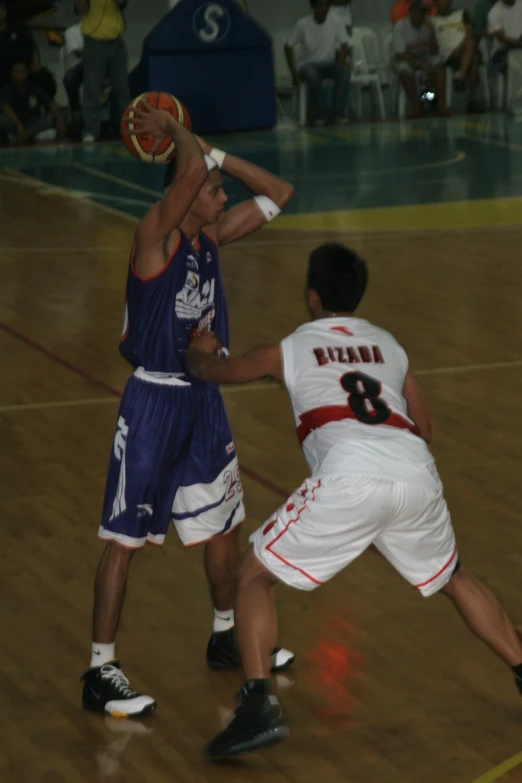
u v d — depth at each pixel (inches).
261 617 231.0
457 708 254.7
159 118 247.1
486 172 995.3
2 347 543.5
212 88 1184.2
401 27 1267.2
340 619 296.0
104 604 254.7
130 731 247.0
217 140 1167.6
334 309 246.1
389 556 238.2
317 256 247.3
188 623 295.0
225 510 266.4
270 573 234.4
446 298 620.1
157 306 249.8
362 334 243.6
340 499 225.5
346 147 1125.7
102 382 493.4
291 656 273.0
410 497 228.2
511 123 1249.4
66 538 342.6
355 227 801.6
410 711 253.6
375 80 1291.8
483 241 754.8
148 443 253.8
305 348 239.1
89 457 408.5
